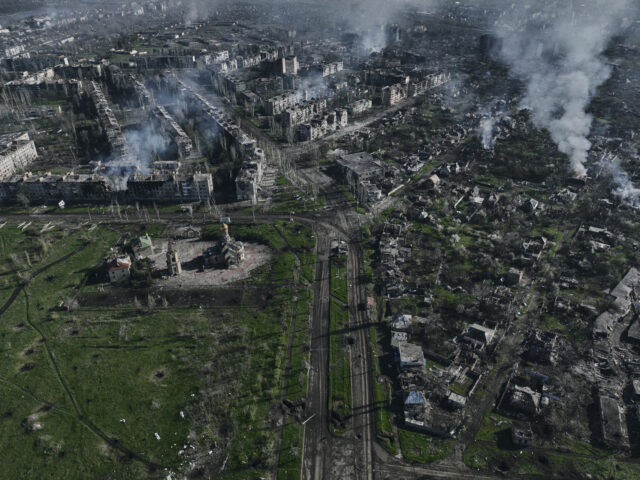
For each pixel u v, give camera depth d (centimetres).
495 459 19012
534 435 19938
